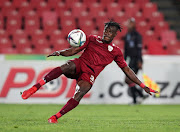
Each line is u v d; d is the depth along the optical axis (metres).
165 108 34.03
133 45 36.31
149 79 39.91
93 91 38.91
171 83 40.56
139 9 58.50
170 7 62.19
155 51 50.81
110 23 17.59
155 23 57.25
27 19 54.84
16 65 37.94
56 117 17.88
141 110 31.17
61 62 38.38
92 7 57.25
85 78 17.52
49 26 53.47
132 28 36.47
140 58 36.47
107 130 15.59
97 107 34.09
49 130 15.05
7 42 51.41
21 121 19.67
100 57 17.75
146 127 17.33
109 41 17.72
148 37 55.53
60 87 38.22
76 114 25.95
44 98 38.06
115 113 27.53
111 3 58.47
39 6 56.88
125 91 39.47
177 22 60.09
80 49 17.44
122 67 18.39
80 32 17.42
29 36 53.06
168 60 41.28
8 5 56.44
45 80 17.00
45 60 38.34
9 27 54.06
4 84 37.78
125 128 16.69
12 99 37.91
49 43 51.69
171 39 54.47
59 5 57.25
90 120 21.23
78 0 58.06
